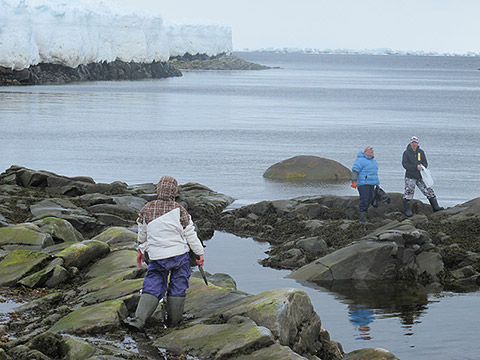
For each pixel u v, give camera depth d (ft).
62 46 370.32
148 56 484.74
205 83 405.59
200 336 21.31
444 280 37.86
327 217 53.62
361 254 38.32
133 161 89.92
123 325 23.15
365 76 587.68
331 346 22.98
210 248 45.75
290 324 21.93
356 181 48.60
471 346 26.05
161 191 22.67
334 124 155.12
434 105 236.43
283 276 38.34
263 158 95.71
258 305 22.09
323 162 80.43
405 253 38.78
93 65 423.64
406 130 142.10
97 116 163.43
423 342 26.53
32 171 61.31
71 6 408.26
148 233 22.47
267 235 50.06
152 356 20.42
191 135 125.49
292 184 74.59
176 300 22.81
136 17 467.52
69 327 22.31
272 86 372.79
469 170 85.87
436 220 48.62
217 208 58.90
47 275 29.43
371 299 33.58
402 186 73.26
